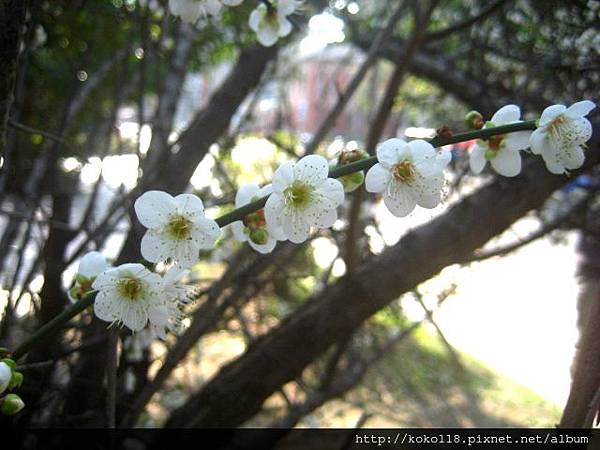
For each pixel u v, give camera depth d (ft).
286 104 2.35
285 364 1.27
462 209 1.26
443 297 1.81
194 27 1.76
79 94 1.86
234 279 1.44
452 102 2.35
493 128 0.68
